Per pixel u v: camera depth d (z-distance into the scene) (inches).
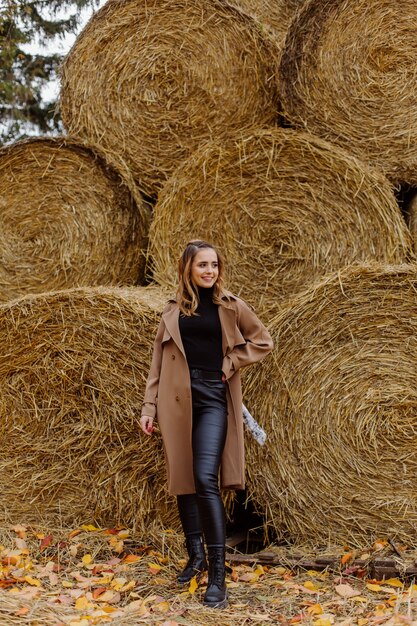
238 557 144.7
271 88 196.2
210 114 197.3
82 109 202.2
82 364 160.7
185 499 137.5
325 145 178.5
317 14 187.0
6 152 195.6
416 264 156.8
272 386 156.0
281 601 123.6
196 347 132.5
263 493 155.1
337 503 152.0
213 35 197.6
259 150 182.1
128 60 200.4
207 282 133.3
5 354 164.2
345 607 120.0
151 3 199.9
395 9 184.5
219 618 115.7
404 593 124.5
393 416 152.7
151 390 136.9
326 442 154.0
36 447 163.6
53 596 123.7
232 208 183.5
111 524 159.6
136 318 157.3
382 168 183.5
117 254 193.9
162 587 131.3
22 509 162.4
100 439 160.7
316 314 155.3
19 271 194.7
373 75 184.4
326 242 177.6
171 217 185.5
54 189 195.6
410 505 148.9
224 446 131.2
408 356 153.5
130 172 198.5
